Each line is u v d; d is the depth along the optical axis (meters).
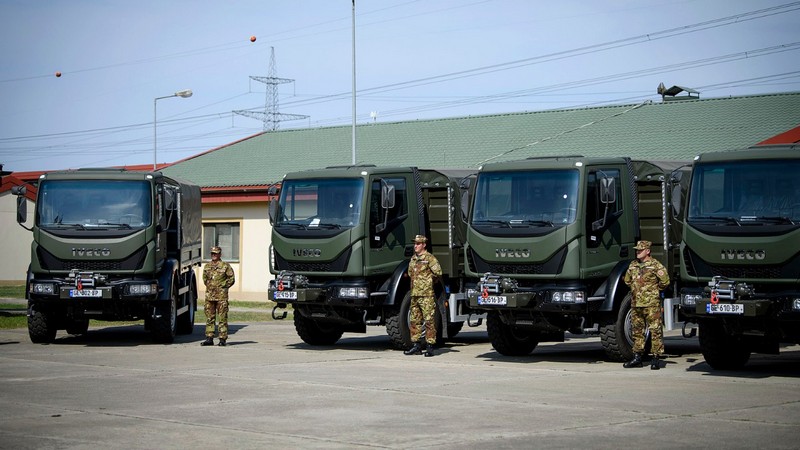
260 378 14.67
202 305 36.19
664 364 16.86
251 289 39.22
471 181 18.20
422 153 38.47
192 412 11.47
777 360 17.95
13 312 30.67
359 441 9.68
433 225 19.86
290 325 26.86
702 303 14.87
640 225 18.09
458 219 19.61
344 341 22.08
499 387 13.68
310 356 18.08
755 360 17.94
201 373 15.30
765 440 9.72
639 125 35.69
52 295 19.55
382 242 18.84
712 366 16.05
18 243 54.78
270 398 12.59
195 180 40.97
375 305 18.91
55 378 14.64
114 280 19.77
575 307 16.36
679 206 16.08
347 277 18.72
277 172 40.03
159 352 18.80
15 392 13.15
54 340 21.55
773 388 13.60
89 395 12.86
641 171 17.92
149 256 19.84
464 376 14.98
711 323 15.70
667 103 37.75
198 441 9.69
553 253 16.44
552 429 10.32
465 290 19.81
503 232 16.84
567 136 36.41
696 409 11.67
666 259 17.59
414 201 19.56
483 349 19.81
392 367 16.22
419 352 18.39
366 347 20.25
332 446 9.43
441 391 13.25
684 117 35.47
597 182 16.84
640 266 16.09
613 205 17.12
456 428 10.40
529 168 16.98
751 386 13.82
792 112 33.69
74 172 20.17
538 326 16.97
